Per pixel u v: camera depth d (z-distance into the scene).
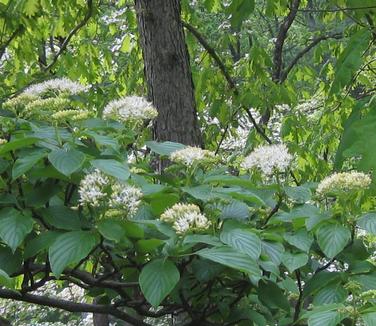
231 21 3.10
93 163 2.23
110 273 2.46
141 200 2.43
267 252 2.31
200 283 2.49
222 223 2.41
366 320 1.99
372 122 2.04
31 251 2.27
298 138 7.25
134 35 7.71
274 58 8.18
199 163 2.53
